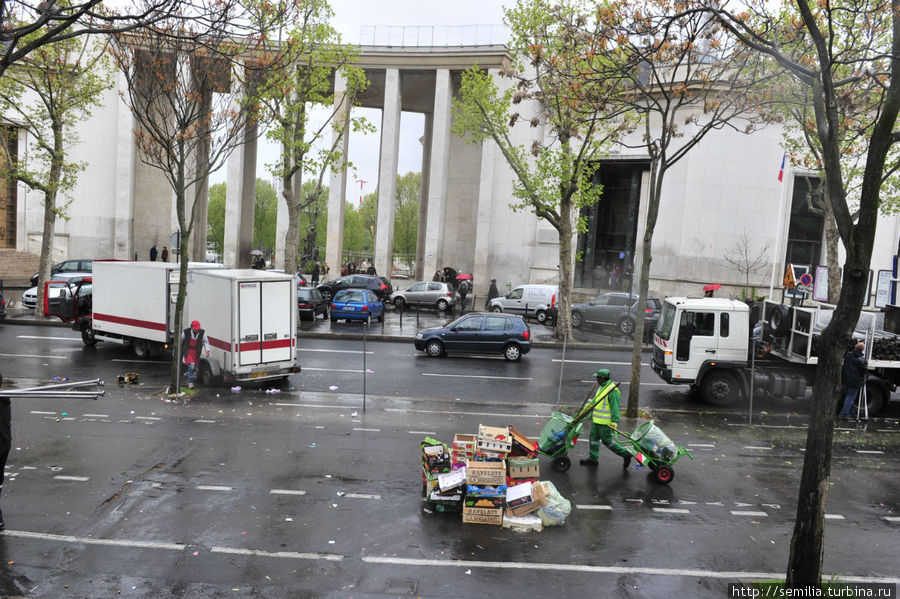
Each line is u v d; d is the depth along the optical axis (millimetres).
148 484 9859
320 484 10125
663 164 14484
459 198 50281
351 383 18000
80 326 22016
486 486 8852
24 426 12617
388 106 43281
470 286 40000
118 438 12055
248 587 7016
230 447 11766
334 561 7664
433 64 42250
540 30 22188
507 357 22391
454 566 7641
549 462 11734
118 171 42750
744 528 9156
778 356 17109
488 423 14133
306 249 57812
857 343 15805
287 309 16969
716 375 16766
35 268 40062
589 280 43000
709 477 11234
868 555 8453
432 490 9234
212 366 16578
